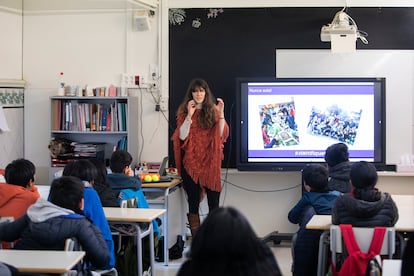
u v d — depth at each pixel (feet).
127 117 21.50
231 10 22.16
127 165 17.13
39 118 23.17
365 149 21.31
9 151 22.34
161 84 22.40
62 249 11.18
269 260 6.32
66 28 22.91
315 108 21.36
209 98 20.48
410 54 21.79
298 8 21.95
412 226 13.48
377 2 21.72
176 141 20.67
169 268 19.15
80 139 22.84
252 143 21.50
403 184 21.79
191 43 22.33
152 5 21.84
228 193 22.45
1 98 21.80
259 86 21.40
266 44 22.08
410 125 21.80
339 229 12.54
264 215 22.36
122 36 22.63
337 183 17.34
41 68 23.07
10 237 11.64
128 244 15.28
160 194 21.17
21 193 13.34
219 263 6.17
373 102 21.27
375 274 11.57
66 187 11.66
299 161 21.40
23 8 22.99
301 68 22.03
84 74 22.88
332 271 12.94
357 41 21.89
